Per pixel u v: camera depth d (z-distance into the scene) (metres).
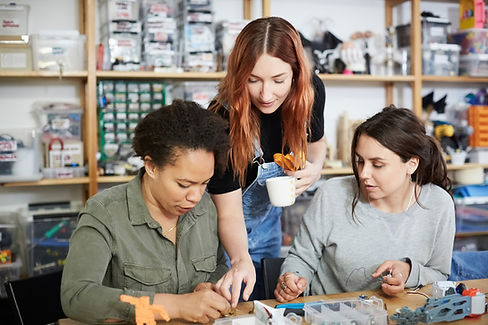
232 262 1.54
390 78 3.09
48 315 1.61
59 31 2.65
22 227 2.82
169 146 1.18
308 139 1.94
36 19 2.85
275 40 1.53
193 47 2.83
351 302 1.31
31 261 2.63
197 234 1.43
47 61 2.63
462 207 3.12
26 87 2.86
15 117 2.86
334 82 3.32
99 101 2.80
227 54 2.88
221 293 1.32
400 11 3.41
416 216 1.65
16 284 1.55
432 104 3.40
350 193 1.71
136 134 1.25
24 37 2.61
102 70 2.74
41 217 2.64
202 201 1.46
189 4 2.80
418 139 1.56
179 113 1.21
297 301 1.40
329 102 3.32
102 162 2.78
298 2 3.24
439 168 1.66
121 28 2.72
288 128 1.74
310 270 1.69
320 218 1.71
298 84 1.66
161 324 1.22
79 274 1.22
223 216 1.66
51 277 1.64
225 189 1.65
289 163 1.72
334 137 3.34
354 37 3.30
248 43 1.54
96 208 1.30
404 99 3.46
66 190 2.95
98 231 1.28
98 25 2.92
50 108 2.74
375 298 1.32
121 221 1.32
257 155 1.81
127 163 2.78
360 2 3.35
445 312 1.24
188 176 1.19
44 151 2.78
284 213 2.96
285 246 2.95
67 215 2.67
